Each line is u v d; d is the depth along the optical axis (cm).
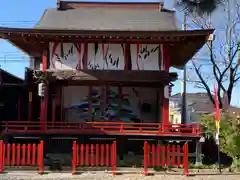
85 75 2294
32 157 1836
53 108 2395
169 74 2288
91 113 2572
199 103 6241
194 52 2566
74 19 2562
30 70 2712
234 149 1950
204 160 2223
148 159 1786
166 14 2667
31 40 2291
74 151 1761
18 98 2880
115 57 2341
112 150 1767
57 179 1612
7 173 1733
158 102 2564
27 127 2164
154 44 2347
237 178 1684
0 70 2602
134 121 2589
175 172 1812
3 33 2159
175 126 2397
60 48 2338
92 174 1739
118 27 2444
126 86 2595
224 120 2073
